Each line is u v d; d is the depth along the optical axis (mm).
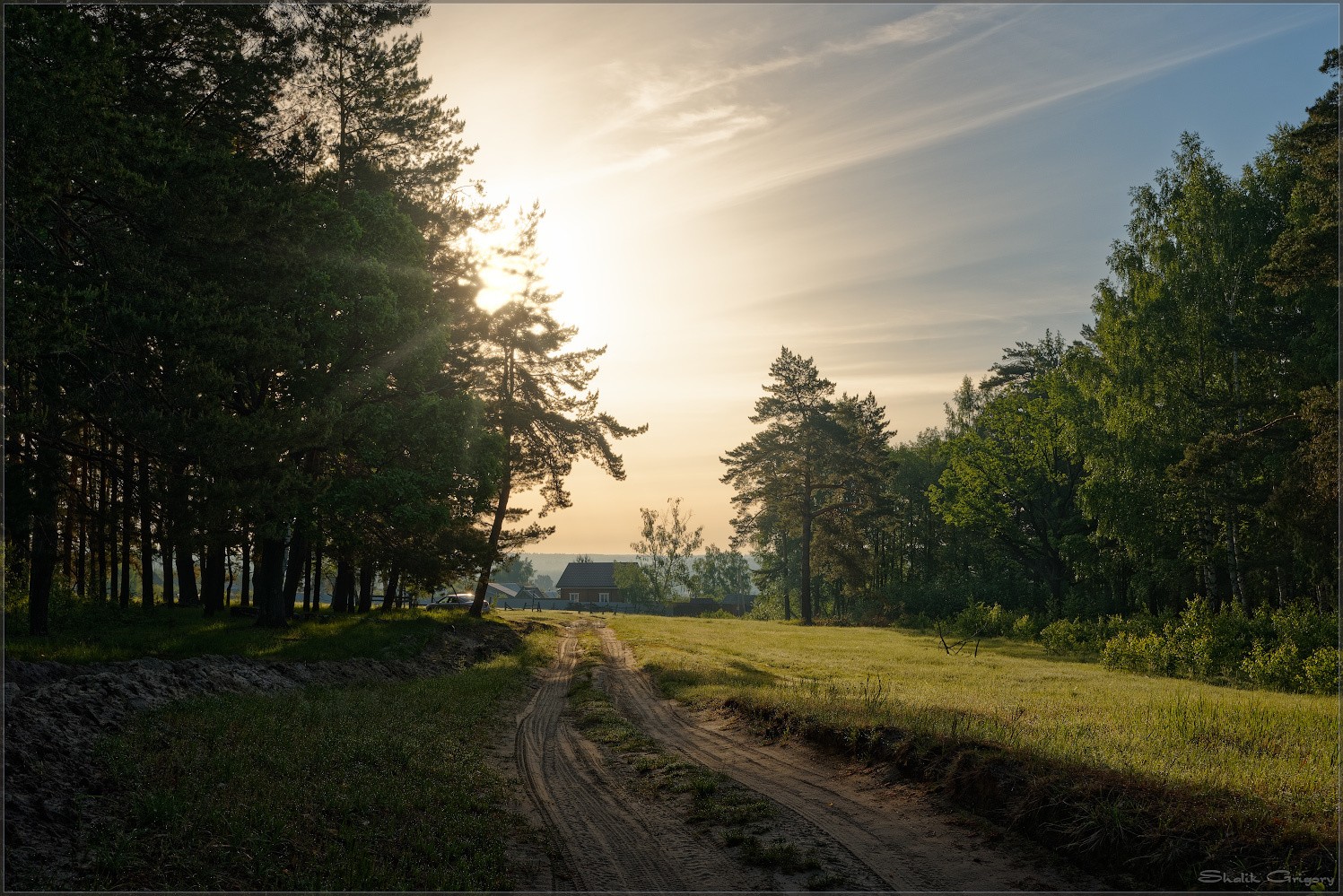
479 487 29531
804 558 69438
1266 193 36250
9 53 13398
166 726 10773
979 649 39906
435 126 31094
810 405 68375
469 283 35000
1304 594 41188
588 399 44844
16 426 14844
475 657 29094
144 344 16625
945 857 8234
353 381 24250
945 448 60031
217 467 17359
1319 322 31156
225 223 17266
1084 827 7941
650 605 116562
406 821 9250
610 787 11820
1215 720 14328
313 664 19438
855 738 12305
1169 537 39812
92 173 14727
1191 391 36406
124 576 31094
